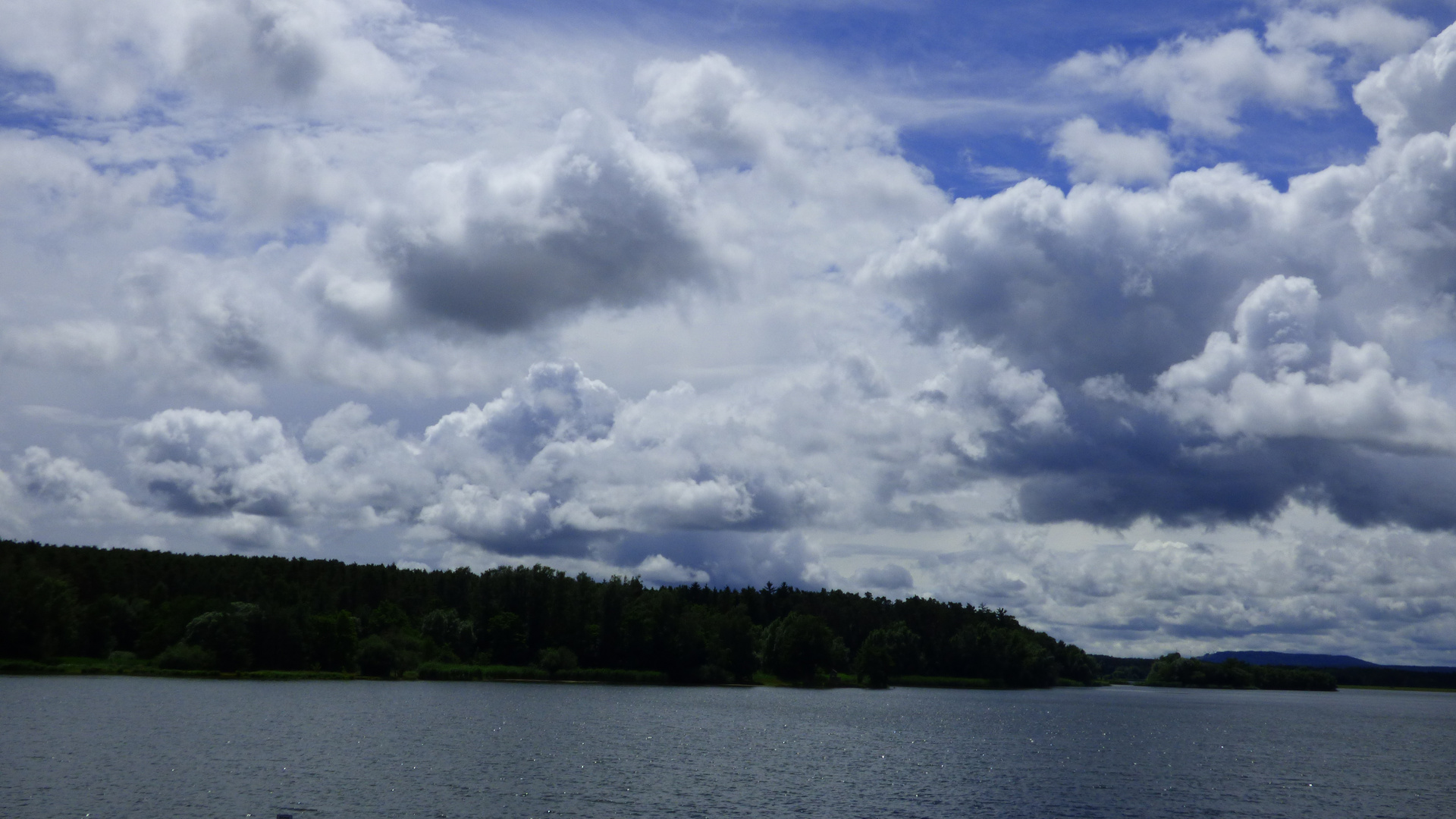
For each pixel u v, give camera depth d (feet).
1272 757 458.91
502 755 350.23
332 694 611.06
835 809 272.72
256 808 242.37
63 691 542.98
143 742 340.59
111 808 237.04
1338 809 308.19
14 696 498.28
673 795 282.77
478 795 270.46
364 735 394.11
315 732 395.96
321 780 282.56
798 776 330.34
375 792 268.62
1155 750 473.67
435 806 254.47
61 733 356.59
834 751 410.11
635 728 475.31
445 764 322.14
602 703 637.30
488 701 613.11
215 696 545.85
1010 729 572.10
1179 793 327.88
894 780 331.77
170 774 280.92
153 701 498.69
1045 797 308.81
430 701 590.14
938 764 380.58
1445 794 345.31
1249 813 294.46
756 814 261.65
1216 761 433.07
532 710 558.15
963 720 630.33
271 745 349.82
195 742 348.18
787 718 578.66
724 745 416.67
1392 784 368.89
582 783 298.56
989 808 284.82
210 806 242.78
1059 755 433.89
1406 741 581.94
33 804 238.48
